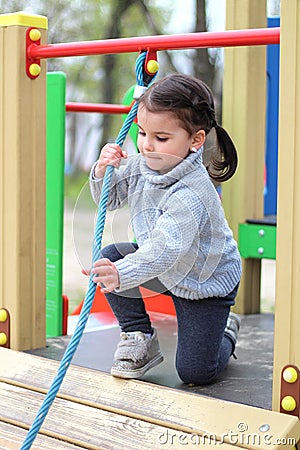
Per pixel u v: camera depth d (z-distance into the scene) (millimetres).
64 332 6180
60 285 6082
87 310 3549
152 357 4227
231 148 4266
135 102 3979
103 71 19984
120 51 4281
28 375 4383
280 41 3566
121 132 3947
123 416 3805
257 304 6449
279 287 3637
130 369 4074
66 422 3865
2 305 4965
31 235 4926
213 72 17500
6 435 3873
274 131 7086
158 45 4090
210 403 3713
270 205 7098
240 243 6312
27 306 4926
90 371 4230
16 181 4816
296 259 3576
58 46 4633
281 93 3576
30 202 4895
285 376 3617
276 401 3676
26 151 4840
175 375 4383
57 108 6051
